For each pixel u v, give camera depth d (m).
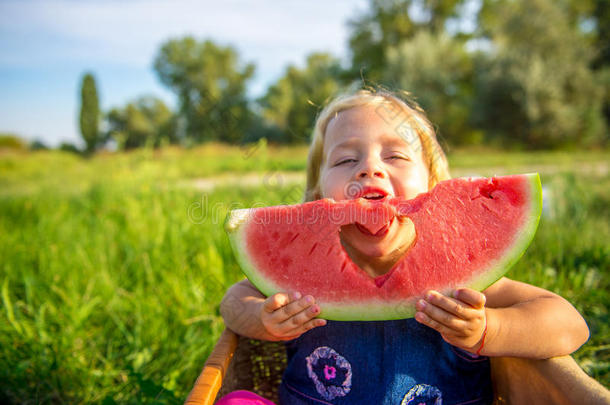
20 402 2.08
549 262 3.16
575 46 25.06
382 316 1.25
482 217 1.27
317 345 1.56
